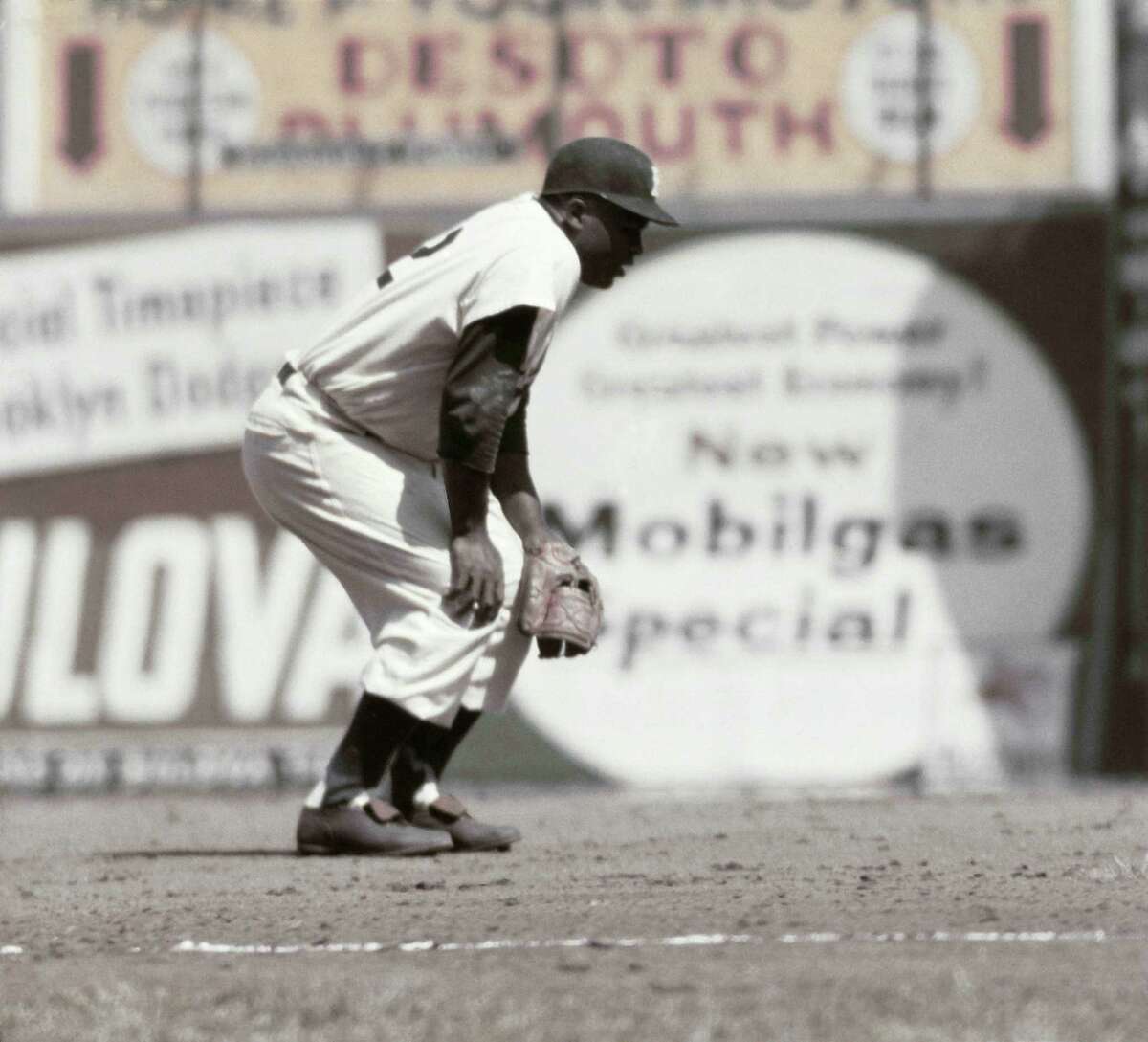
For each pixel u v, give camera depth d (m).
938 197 44.88
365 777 23.48
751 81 45.22
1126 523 44.25
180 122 45.72
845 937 15.80
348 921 17.50
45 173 45.72
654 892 19.25
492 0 45.59
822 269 44.84
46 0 45.59
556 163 23.28
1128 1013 12.53
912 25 45.12
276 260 45.56
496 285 22.08
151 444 45.47
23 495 45.41
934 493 44.50
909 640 44.31
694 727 44.28
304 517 23.30
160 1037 12.39
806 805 35.06
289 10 45.69
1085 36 44.88
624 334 44.75
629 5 45.50
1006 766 44.03
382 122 45.72
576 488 44.62
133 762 44.88
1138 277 44.47
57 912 19.11
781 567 44.50
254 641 45.03
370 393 22.84
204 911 18.67
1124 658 44.06
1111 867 20.80
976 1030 12.06
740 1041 11.95
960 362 44.66
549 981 13.95
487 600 22.66
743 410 44.72
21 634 45.16
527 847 24.83
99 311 45.62
